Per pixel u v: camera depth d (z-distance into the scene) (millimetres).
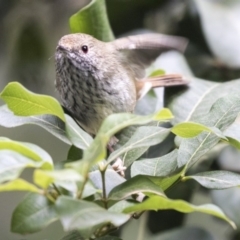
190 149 3049
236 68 3199
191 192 3158
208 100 3131
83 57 3148
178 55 3207
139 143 3021
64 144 3348
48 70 3271
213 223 3279
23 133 3354
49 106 3021
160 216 3176
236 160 3176
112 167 3061
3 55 3264
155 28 3227
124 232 3238
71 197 2986
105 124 2982
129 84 3170
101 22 3162
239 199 3158
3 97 3021
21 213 2986
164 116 2982
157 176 3025
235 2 3203
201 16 3193
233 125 3074
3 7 3254
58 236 3299
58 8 3268
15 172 2975
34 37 3256
